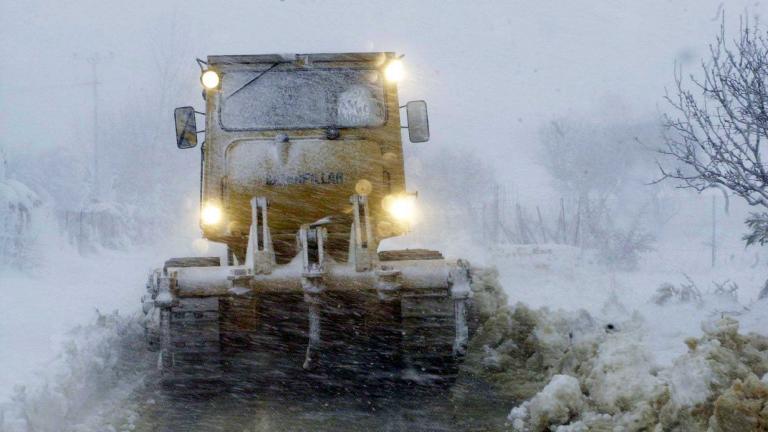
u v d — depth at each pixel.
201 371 12.01
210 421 10.76
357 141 14.38
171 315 12.02
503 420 10.59
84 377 12.10
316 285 11.91
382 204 14.38
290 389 12.46
